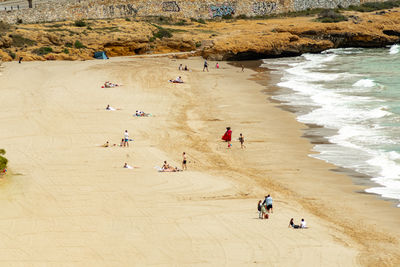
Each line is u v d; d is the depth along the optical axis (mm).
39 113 58000
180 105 64000
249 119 57906
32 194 34594
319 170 41781
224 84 78625
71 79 77312
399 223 31922
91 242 27766
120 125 54000
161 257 26219
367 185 38469
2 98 64938
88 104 62625
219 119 57969
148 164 41906
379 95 67062
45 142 47531
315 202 35406
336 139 49656
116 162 42031
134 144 47719
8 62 93812
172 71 86938
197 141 49688
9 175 38125
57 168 40125
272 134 52125
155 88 73125
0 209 31969
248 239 28500
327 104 63375
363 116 57156
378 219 32531
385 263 25969
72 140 48375
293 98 67562
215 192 36250
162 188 36562
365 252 27297
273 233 29391
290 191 37438
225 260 25969
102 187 36281
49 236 28406
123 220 30812
